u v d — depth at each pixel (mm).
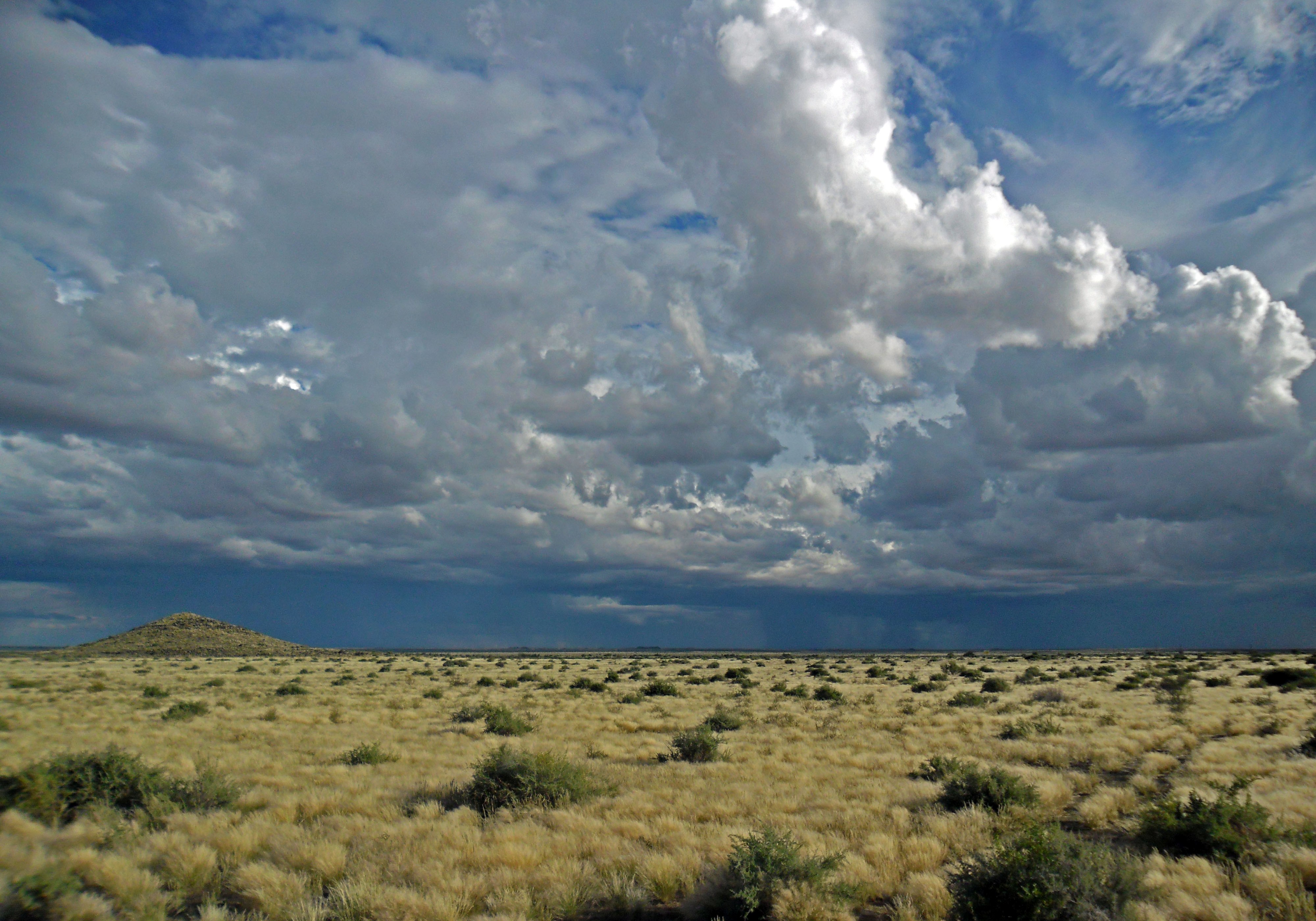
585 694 53281
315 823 13922
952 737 27359
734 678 78562
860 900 10125
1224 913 8781
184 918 9742
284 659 145500
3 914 9016
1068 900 8602
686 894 10625
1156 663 102250
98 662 117500
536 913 9406
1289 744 23594
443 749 25359
